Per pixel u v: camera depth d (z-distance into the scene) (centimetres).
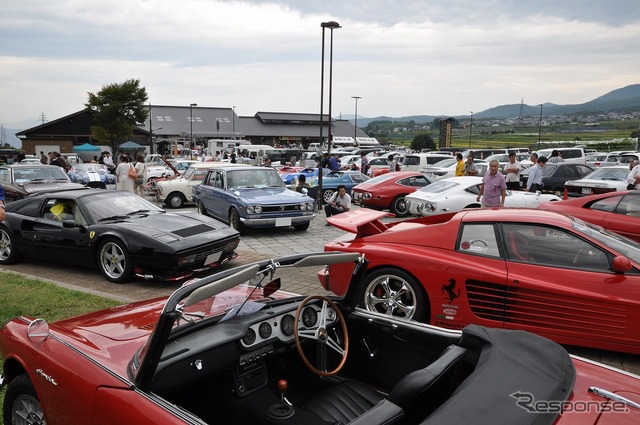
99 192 829
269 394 291
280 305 308
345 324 324
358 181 1844
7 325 327
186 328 262
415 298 500
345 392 301
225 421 283
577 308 440
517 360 230
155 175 2500
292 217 1159
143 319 321
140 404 230
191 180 1767
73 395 258
